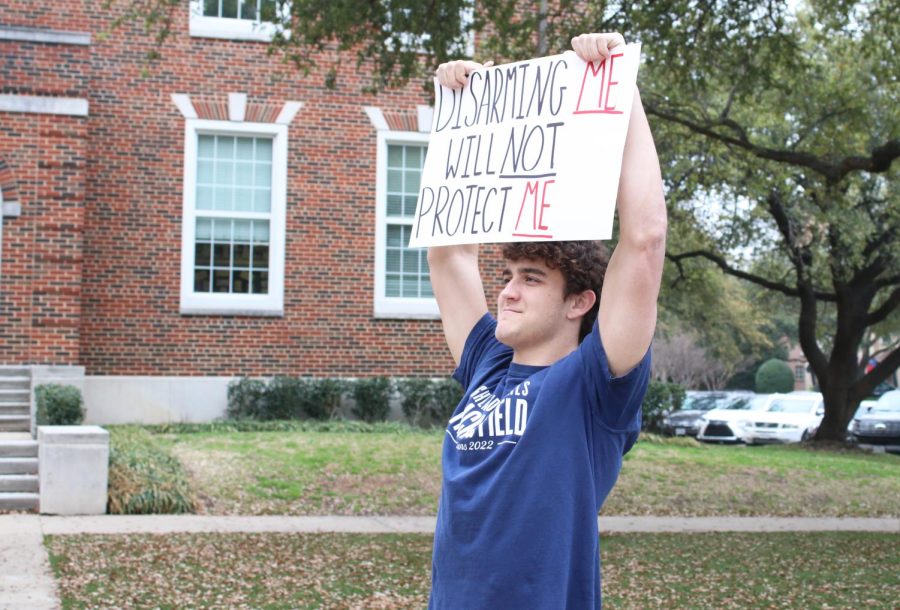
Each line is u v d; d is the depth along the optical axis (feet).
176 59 55.01
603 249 8.54
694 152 58.59
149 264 54.24
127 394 53.52
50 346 49.14
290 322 56.24
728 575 27.04
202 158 55.93
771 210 68.80
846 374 71.72
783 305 112.16
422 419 57.00
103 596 23.07
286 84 56.49
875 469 52.08
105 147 53.98
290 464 41.73
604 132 7.95
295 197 56.49
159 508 35.70
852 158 40.06
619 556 29.81
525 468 7.70
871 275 71.00
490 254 58.13
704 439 81.05
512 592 7.54
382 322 57.41
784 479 47.26
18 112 48.88
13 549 28.12
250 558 27.76
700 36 39.96
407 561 27.91
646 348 7.73
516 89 8.61
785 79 48.55
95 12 53.83
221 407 54.70
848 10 41.19
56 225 49.29
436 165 9.11
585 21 39.04
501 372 8.85
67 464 34.60
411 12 35.32
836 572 27.68
